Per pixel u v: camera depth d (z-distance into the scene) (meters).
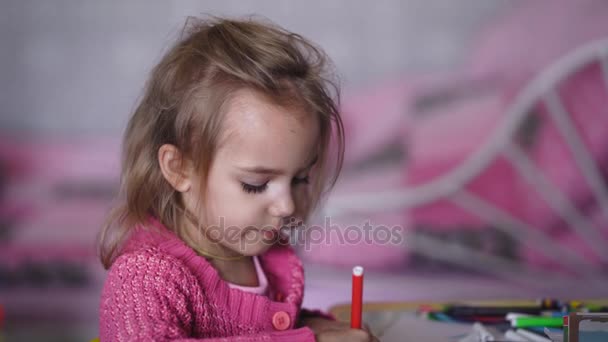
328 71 0.86
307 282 2.04
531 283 2.12
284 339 0.67
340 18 2.09
